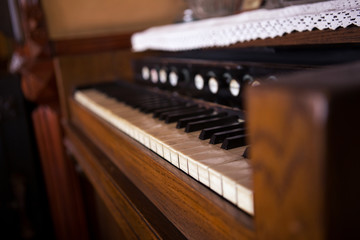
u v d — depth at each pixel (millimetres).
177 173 417
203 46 710
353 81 193
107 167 678
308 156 197
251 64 550
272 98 214
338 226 199
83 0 1221
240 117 540
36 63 1219
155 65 897
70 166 1361
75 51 1236
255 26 549
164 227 440
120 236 886
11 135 1349
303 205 208
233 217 304
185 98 701
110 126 692
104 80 1272
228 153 400
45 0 1182
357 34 398
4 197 1382
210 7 911
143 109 687
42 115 1332
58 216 1449
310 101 188
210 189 364
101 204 1106
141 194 545
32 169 1411
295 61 631
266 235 249
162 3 1349
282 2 529
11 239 1422
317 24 440
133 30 1315
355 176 196
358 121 190
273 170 227
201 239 374
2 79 1286
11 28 1315
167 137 492
